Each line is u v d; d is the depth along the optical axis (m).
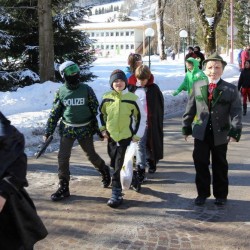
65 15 16.45
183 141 9.12
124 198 5.62
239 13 56.72
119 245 4.27
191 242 4.34
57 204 5.38
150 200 5.55
